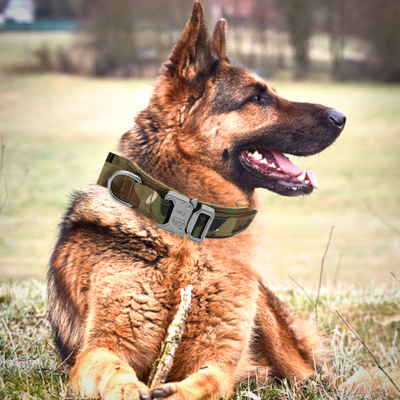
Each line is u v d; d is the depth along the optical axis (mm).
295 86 49219
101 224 2766
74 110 37562
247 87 3131
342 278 10258
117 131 30906
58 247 2982
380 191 19375
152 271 2668
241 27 63250
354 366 3678
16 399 2482
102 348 2535
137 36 58969
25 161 22859
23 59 59344
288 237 14039
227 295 2766
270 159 3330
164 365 2336
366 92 46219
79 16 63375
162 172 2885
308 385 3158
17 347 3176
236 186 3189
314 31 60281
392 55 56062
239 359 2797
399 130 31984
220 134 3043
